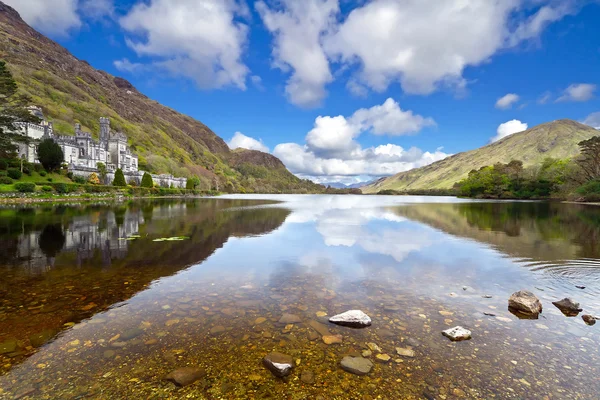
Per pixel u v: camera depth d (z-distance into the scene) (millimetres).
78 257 12531
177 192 96750
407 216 32250
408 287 8992
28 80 168500
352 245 15672
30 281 9344
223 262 11969
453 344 5641
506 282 9523
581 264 11781
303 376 4645
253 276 10086
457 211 39500
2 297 7941
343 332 6102
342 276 10117
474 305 7613
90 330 6078
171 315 6859
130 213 31828
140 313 6973
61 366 4816
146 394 4180
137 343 5570
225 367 4848
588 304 7750
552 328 6348
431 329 6270
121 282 9320
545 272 10672
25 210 31672
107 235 17859
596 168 73625
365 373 4719
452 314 7043
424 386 4426
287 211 38656
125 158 102562
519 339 5867
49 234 17734
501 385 4457
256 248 14773
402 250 14398
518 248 14906
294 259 12523
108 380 4477
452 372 4773
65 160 74625
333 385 4438
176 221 25578
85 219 24922
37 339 5688
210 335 5918
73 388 4289
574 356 5262
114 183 74500
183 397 4125
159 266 11305
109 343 5562
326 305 7559
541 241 16938
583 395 4223
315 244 15852
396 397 4188
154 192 83125
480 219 29062
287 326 6352
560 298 8211
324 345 5582
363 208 45812
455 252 13992
